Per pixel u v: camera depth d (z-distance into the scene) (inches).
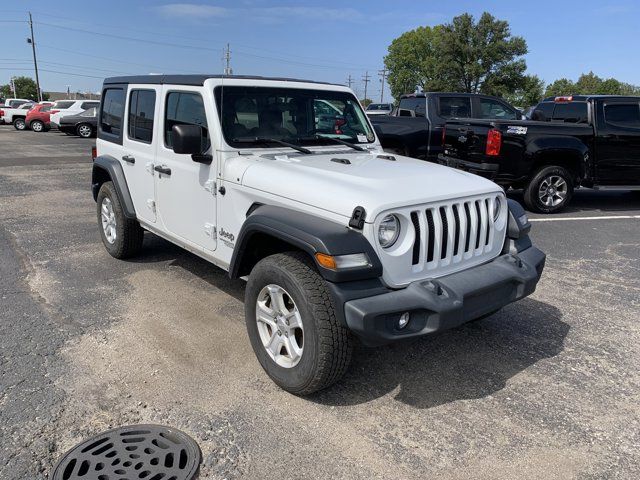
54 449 109.7
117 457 107.3
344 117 184.7
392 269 118.5
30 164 556.4
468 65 2095.2
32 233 271.0
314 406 126.6
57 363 142.1
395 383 137.6
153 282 202.7
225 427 118.0
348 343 118.7
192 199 167.5
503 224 145.6
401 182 129.1
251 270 146.7
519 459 110.4
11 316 169.8
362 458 109.6
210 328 164.9
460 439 116.3
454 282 124.3
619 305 191.2
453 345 158.9
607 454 112.5
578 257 246.7
